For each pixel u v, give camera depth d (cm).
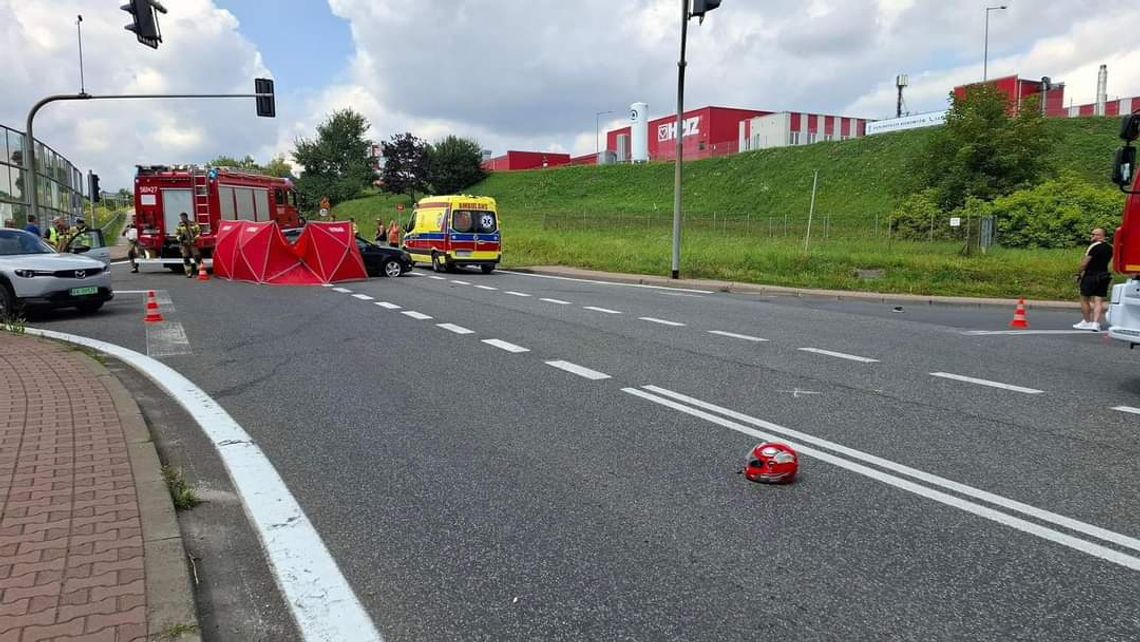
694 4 1761
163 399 732
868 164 6319
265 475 509
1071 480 500
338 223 2197
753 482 495
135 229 2477
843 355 988
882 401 724
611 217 5597
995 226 3559
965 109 4275
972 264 2433
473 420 649
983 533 413
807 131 7794
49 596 313
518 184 8512
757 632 313
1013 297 2042
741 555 387
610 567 374
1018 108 4369
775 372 864
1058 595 344
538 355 965
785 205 6147
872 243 3491
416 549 395
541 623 321
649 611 331
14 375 776
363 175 9138
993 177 4206
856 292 2048
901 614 328
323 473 514
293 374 844
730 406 699
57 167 3184
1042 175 4253
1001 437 602
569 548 396
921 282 2228
